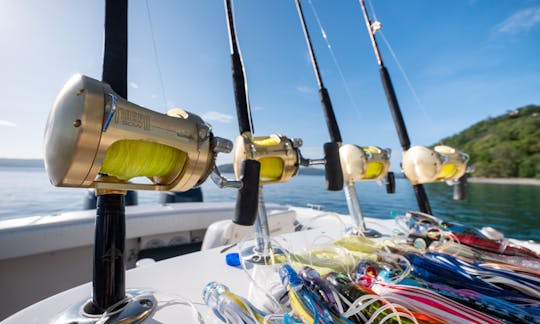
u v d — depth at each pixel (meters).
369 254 0.96
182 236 2.57
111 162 0.60
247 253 1.09
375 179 1.63
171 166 0.71
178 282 0.87
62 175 0.51
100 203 0.66
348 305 0.61
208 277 0.91
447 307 0.60
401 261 0.83
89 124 0.49
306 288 0.63
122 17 0.71
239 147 1.06
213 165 0.74
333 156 1.22
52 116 0.52
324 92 1.63
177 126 0.64
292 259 0.95
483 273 0.77
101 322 0.58
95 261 0.64
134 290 0.75
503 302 0.65
